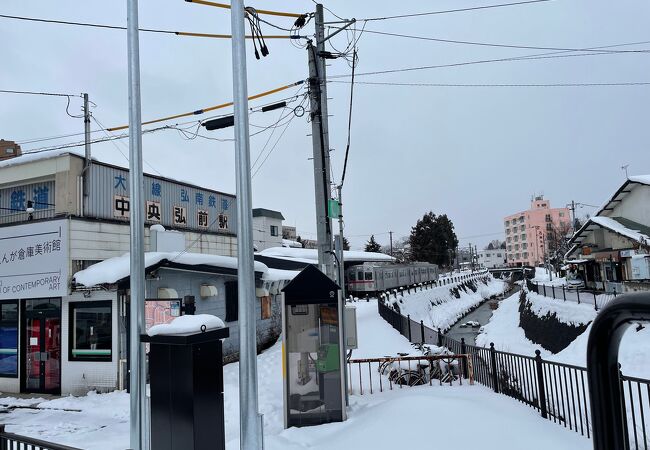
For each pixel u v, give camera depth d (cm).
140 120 491
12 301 1264
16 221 1293
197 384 386
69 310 1172
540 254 10512
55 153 1245
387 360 922
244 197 397
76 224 1177
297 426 679
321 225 889
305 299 701
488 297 6184
